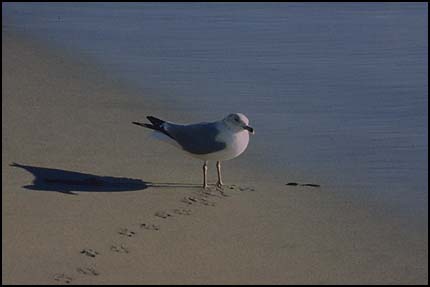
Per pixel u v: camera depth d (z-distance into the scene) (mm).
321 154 14695
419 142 15289
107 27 25312
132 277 9867
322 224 11703
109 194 12477
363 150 14883
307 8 28344
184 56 22000
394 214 12148
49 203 11969
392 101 17984
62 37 23844
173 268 10156
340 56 22172
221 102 17938
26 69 20125
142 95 18297
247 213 12008
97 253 10453
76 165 13680
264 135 15695
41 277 9758
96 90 18500
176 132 12992
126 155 14266
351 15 27297
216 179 13445
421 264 10562
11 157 13844
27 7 28219
